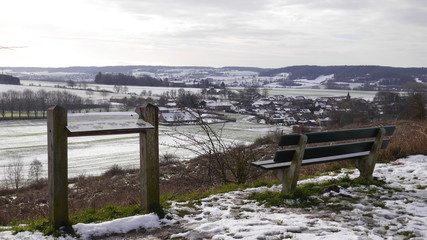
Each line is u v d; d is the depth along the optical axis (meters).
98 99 127.31
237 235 4.24
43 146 66.69
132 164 47.66
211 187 8.11
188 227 4.69
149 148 5.13
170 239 4.31
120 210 5.32
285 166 5.89
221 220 4.89
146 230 4.62
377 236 4.11
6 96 115.56
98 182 22.25
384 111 55.97
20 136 76.75
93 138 74.75
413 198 5.70
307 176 7.89
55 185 4.46
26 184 38.88
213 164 8.48
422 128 13.89
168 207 5.43
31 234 4.36
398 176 7.20
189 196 6.37
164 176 10.28
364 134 6.55
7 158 56.16
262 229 4.40
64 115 4.46
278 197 5.75
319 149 6.13
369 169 6.77
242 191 6.57
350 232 4.24
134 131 4.95
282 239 4.09
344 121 58.53
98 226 4.54
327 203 5.54
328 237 4.04
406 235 4.19
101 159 52.59
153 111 5.11
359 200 5.66
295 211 5.24
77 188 19.84
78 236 4.32
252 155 8.38
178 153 23.25
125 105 110.31
